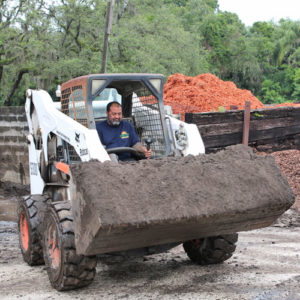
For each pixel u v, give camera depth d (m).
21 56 31.55
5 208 12.49
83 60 30.94
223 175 4.46
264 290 4.51
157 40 36.09
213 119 11.48
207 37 69.19
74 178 4.18
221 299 4.30
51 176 6.29
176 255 6.32
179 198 4.14
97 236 3.97
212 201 4.23
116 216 3.87
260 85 71.06
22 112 16.72
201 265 5.70
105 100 7.24
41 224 5.89
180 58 38.50
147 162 4.40
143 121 6.08
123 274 5.38
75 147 5.06
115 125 5.70
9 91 35.91
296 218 8.80
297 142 13.91
